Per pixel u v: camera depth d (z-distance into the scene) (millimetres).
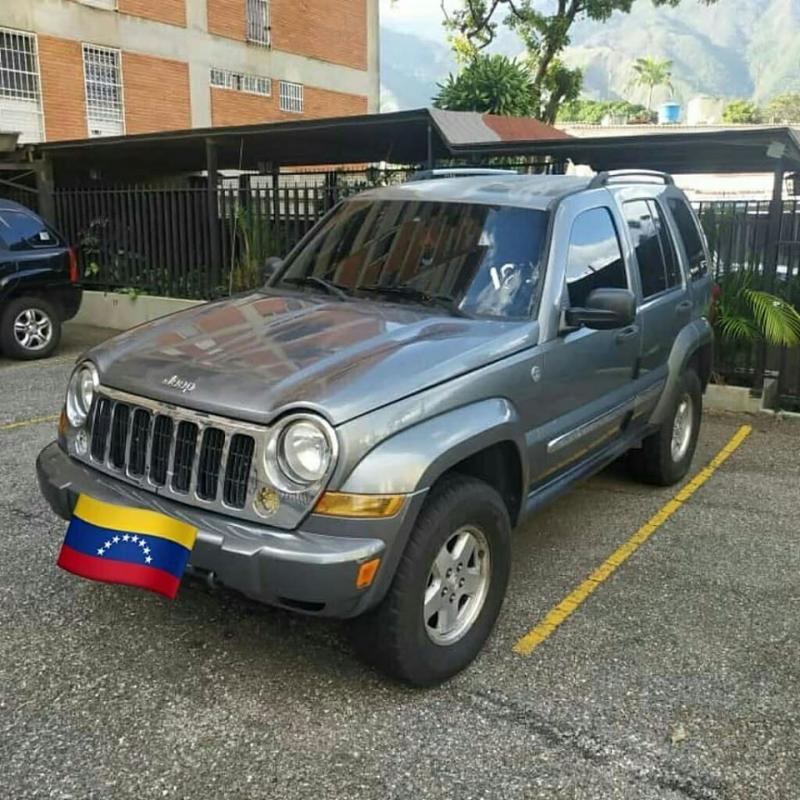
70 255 10281
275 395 3047
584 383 4219
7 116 18125
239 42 23297
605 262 4566
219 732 3092
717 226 8305
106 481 3420
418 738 3076
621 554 4750
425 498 3098
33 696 3285
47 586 4160
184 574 3193
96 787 2809
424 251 4281
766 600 4215
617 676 3506
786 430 7480
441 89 19594
